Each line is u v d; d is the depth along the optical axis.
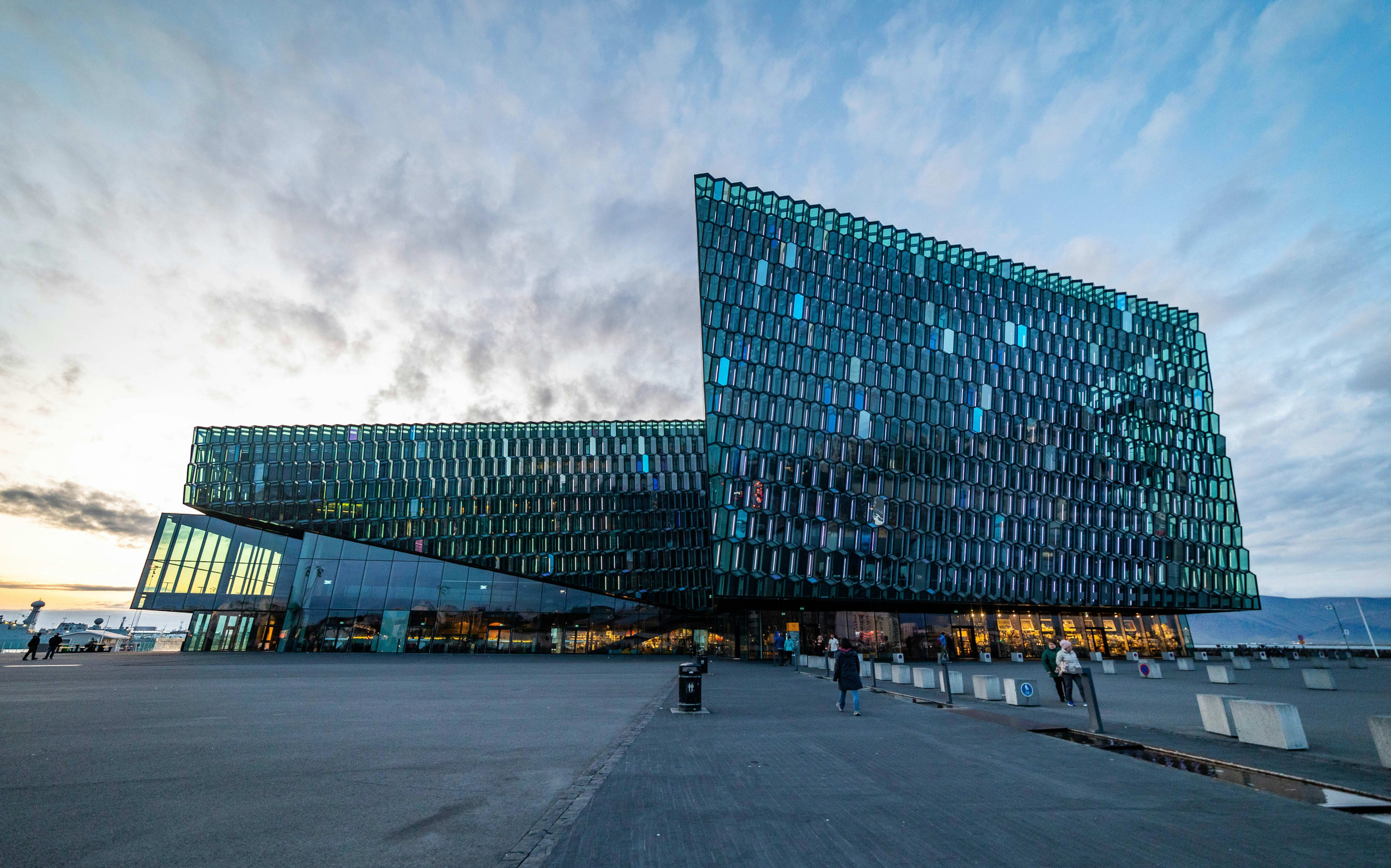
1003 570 49.09
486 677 25.17
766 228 51.31
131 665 31.86
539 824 5.58
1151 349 59.88
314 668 29.81
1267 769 7.84
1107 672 29.36
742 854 4.82
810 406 47.94
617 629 51.72
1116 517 53.72
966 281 55.50
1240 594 55.88
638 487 54.97
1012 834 5.30
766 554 43.66
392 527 52.78
